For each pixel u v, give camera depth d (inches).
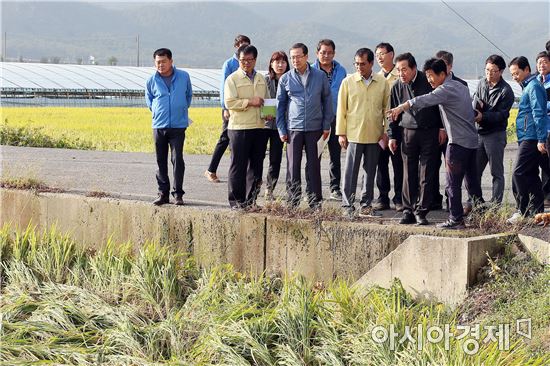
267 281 414.9
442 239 362.0
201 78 2805.1
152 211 475.5
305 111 437.4
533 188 410.6
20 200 535.5
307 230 418.0
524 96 404.2
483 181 616.4
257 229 434.6
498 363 278.5
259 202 498.0
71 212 512.4
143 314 402.3
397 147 441.4
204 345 348.2
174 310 403.2
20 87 2262.6
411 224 405.7
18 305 410.6
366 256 400.8
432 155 400.8
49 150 918.4
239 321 359.3
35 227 519.8
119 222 490.6
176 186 478.0
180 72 475.2
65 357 357.4
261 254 434.0
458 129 388.8
